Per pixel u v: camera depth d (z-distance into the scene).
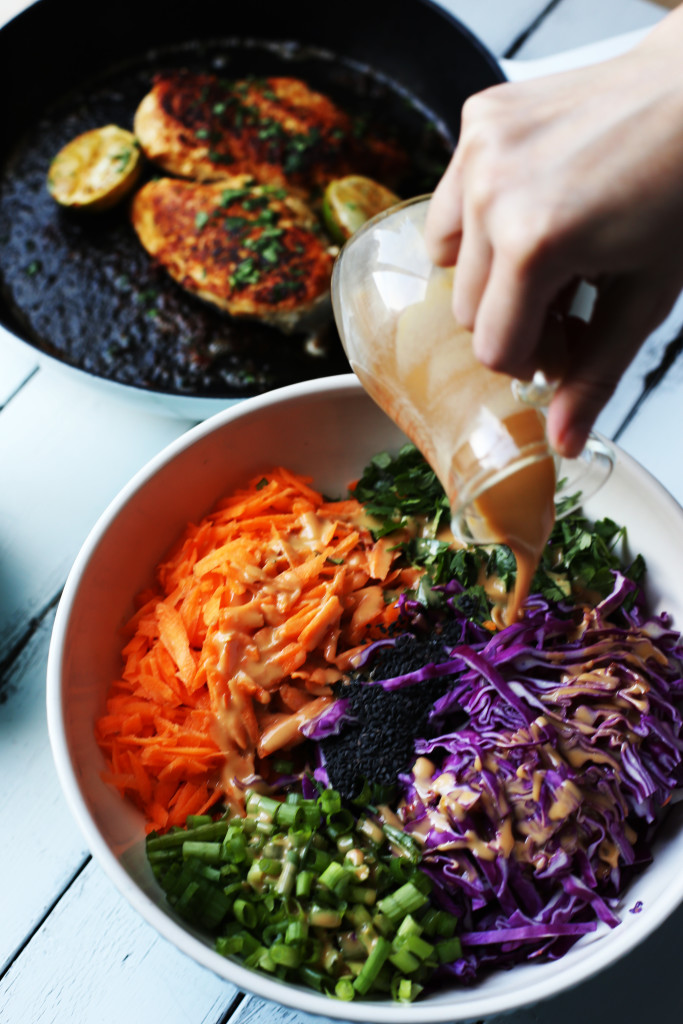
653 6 0.90
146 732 0.65
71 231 0.85
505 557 0.68
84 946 0.66
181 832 0.62
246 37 0.93
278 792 0.65
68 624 0.64
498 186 0.49
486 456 0.55
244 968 0.57
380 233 0.58
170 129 0.86
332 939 0.61
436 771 0.64
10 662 0.72
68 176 0.85
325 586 0.67
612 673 0.64
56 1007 0.65
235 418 0.68
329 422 0.71
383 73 0.92
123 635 0.68
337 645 0.67
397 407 0.58
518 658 0.65
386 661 0.66
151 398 0.73
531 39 0.90
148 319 0.81
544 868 0.61
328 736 0.65
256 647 0.66
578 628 0.66
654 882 0.61
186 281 0.81
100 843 0.59
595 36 0.89
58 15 0.88
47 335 0.81
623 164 0.49
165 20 0.92
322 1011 0.57
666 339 0.79
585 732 0.63
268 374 0.80
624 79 0.50
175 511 0.69
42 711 0.71
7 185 0.87
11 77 0.89
